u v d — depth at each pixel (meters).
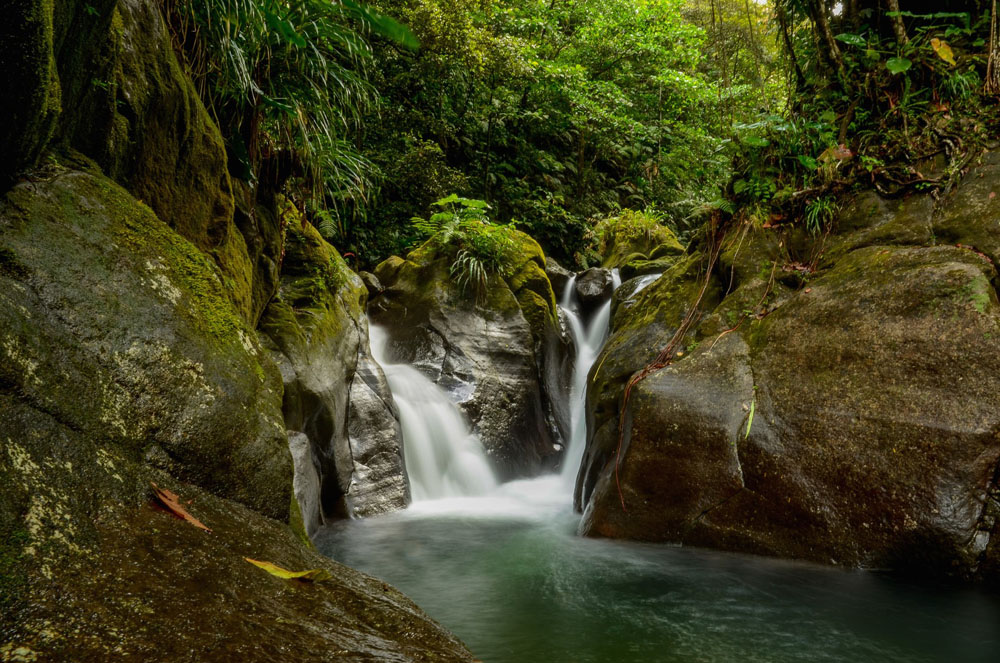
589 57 15.20
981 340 3.58
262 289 4.55
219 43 3.28
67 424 1.61
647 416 4.36
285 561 1.90
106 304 1.90
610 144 14.74
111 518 1.55
